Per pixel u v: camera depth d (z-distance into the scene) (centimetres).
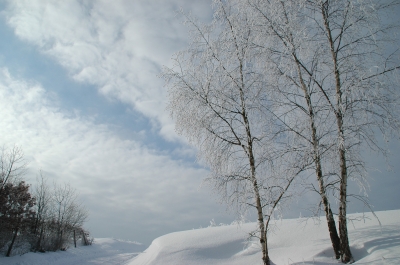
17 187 2408
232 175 782
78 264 2269
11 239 2445
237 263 933
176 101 838
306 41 699
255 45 779
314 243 860
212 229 1385
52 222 3219
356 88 643
